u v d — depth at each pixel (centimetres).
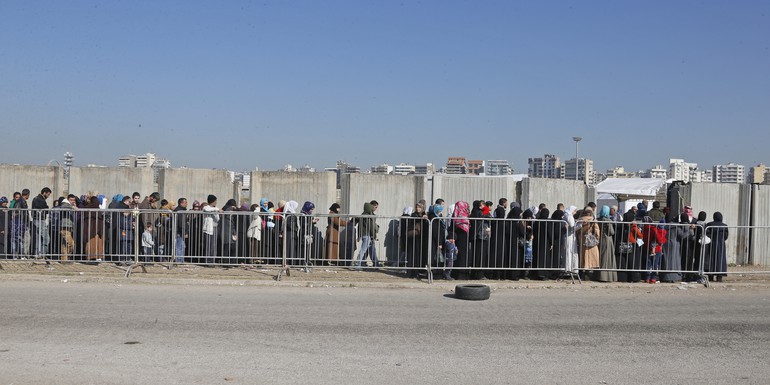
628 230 1483
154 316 1030
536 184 1938
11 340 857
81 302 1128
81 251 1431
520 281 1476
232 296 1234
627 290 1414
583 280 1510
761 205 1986
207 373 736
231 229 1480
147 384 693
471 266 1455
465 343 907
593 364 814
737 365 824
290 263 1488
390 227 1528
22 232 1437
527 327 1021
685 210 1656
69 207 1516
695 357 859
